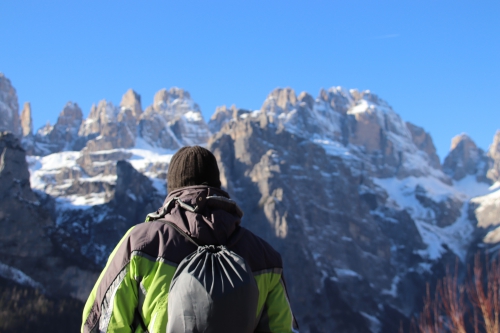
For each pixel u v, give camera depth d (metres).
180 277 4.40
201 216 4.82
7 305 131.50
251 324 4.40
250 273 4.48
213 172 5.29
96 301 4.62
